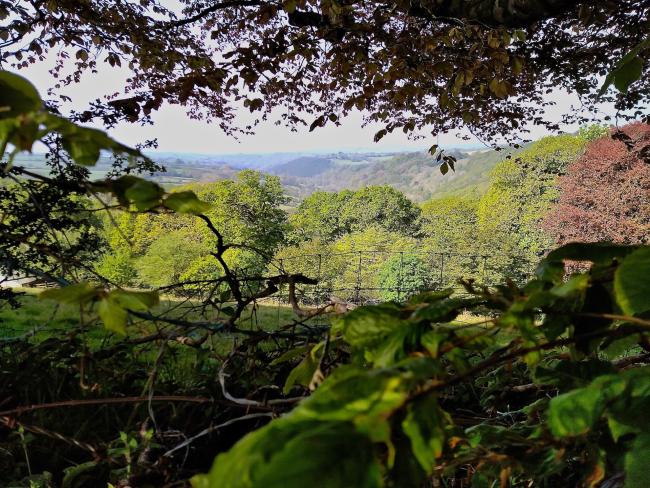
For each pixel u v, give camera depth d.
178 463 1.09
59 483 1.28
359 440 0.25
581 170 24.86
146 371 1.57
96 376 1.42
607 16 4.96
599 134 32.91
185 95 4.74
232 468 0.26
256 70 4.96
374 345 0.51
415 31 4.81
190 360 1.72
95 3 5.96
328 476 0.24
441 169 4.66
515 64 3.93
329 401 0.30
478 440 0.58
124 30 5.80
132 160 0.49
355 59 4.84
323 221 46.25
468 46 5.09
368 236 36.00
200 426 1.21
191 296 1.46
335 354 0.94
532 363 0.46
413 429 0.32
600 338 0.57
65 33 5.79
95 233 4.04
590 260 0.56
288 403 0.87
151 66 6.28
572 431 0.39
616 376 0.41
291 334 1.32
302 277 1.20
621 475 0.49
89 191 0.61
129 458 0.96
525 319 0.47
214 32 6.29
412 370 0.34
